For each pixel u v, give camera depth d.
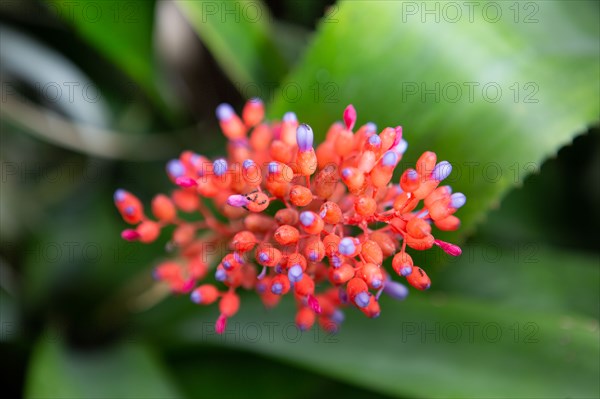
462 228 0.30
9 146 0.42
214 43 0.35
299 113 0.31
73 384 0.33
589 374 0.31
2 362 0.37
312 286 0.26
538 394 0.31
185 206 0.29
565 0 0.31
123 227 0.39
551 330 0.32
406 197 0.26
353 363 0.33
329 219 0.26
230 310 0.28
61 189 0.41
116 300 0.36
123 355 0.35
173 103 0.41
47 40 0.42
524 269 0.36
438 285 0.36
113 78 0.43
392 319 0.33
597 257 0.36
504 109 0.30
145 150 0.41
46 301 0.38
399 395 0.34
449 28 0.30
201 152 0.40
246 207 0.26
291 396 0.36
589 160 0.40
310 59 0.31
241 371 0.36
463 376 0.32
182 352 0.37
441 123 0.30
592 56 0.30
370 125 0.27
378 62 0.30
